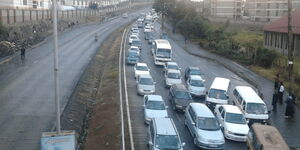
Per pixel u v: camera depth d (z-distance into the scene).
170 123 23.44
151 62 54.78
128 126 27.34
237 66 54.53
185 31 88.56
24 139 23.50
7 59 49.12
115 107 32.03
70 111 30.55
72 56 55.75
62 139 17.86
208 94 32.62
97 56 58.94
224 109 27.27
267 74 47.66
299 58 54.34
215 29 81.06
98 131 27.47
